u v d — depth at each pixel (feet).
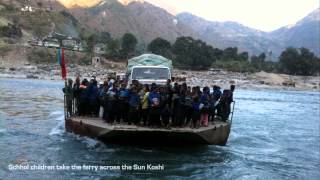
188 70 611.88
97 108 73.77
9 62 537.24
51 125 87.35
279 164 63.10
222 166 57.57
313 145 84.94
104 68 558.56
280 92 475.31
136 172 51.44
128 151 61.98
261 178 53.36
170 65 88.84
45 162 54.03
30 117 99.96
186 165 56.24
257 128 109.50
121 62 621.72
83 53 606.14
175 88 63.98
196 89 65.77
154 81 78.38
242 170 56.59
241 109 181.47
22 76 410.72
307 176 56.75
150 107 61.82
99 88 73.92
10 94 182.50
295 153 73.97
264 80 605.31
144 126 62.34
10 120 92.17
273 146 79.77
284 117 154.71
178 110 63.62
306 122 140.15
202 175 52.21
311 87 619.26
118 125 62.75
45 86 278.05
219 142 67.97
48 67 510.17
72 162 54.49
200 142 61.67
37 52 574.56
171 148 64.28
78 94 74.74
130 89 64.80
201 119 65.87
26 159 55.26
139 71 80.64
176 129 60.23
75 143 66.44
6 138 69.41
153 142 61.46
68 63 563.48
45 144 65.16
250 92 415.23
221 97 74.18
